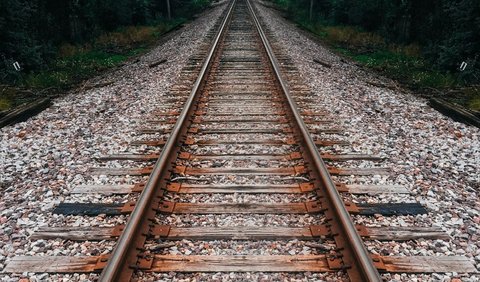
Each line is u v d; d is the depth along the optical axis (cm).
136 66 1267
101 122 712
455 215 418
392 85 1017
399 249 367
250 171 513
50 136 643
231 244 373
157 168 473
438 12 1370
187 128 650
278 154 563
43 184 481
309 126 682
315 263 345
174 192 461
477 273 338
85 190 464
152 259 344
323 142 606
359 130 665
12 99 883
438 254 359
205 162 542
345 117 732
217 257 352
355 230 356
